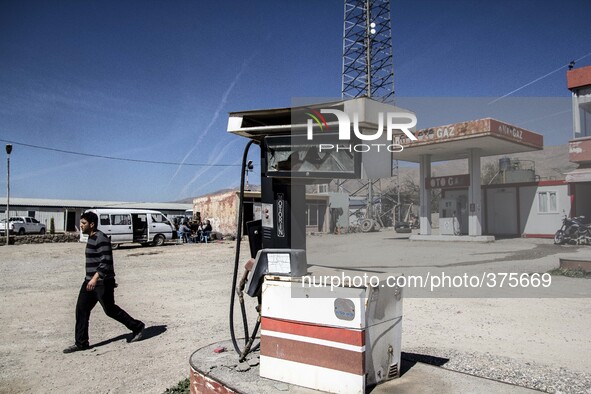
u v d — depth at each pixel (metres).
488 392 2.87
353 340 2.80
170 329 6.42
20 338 6.16
